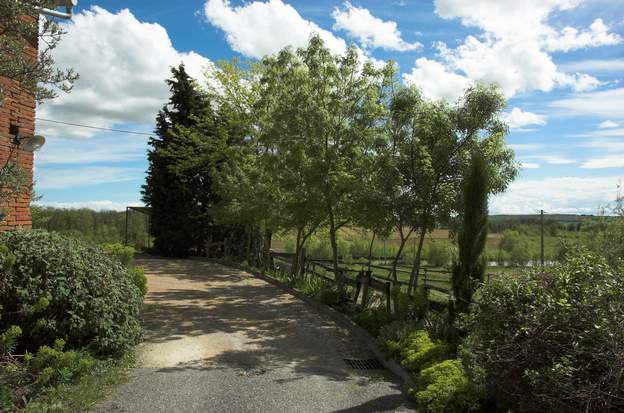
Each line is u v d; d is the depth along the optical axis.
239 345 7.58
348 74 11.14
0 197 4.62
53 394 4.61
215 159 20.11
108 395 4.96
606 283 3.52
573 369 3.11
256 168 15.07
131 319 6.42
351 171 10.45
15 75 4.15
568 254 4.27
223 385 5.49
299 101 10.74
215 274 17.72
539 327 3.51
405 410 4.85
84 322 5.48
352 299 11.15
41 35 4.26
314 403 5.00
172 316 9.72
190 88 24.62
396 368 6.33
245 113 17.69
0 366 4.64
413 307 7.84
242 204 16.89
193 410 4.66
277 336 8.35
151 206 25.12
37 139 6.62
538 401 3.56
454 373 4.96
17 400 4.37
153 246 25.88
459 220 8.55
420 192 8.88
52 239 5.96
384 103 10.90
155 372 5.88
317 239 19.98
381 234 10.05
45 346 4.80
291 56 11.57
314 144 10.79
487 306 4.10
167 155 21.94
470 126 8.66
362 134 10.65
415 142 8.91
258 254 20.38
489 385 4.33
